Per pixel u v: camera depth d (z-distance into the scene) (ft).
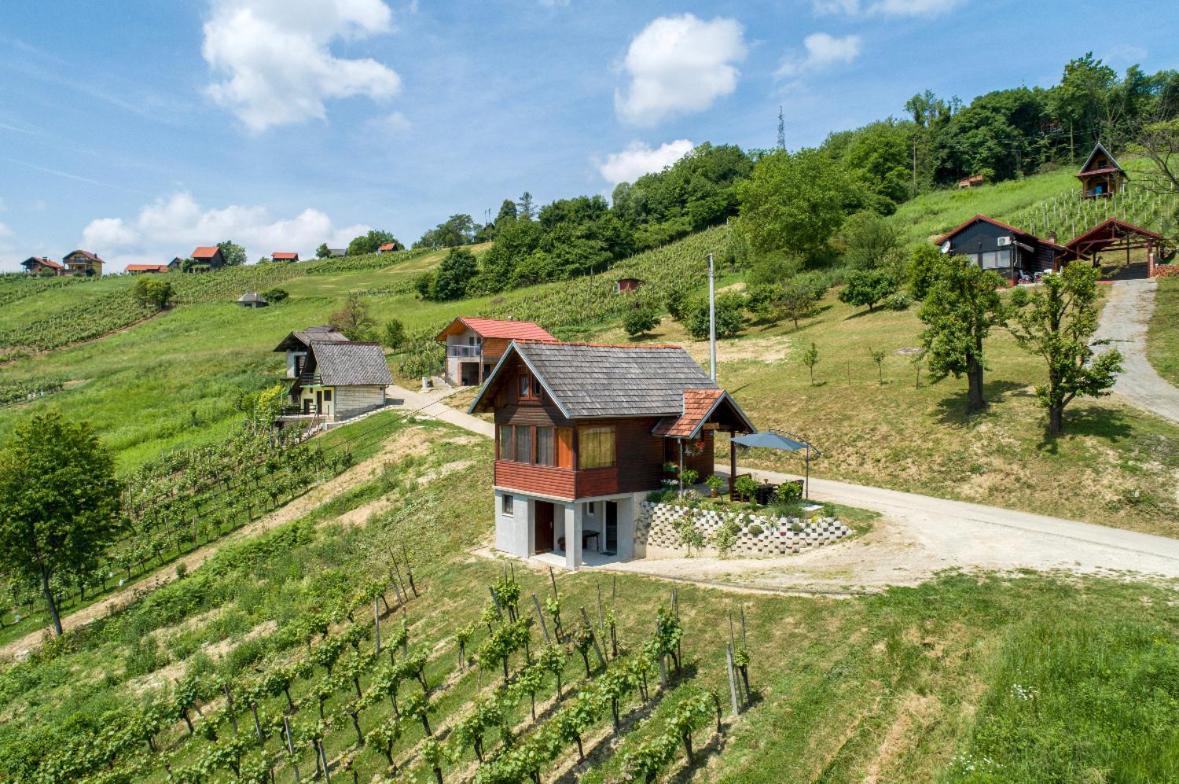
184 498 154.40
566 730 45.65
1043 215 234.17
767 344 184.44
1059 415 91.04
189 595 105.81
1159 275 158.92
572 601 70.90
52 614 109.91
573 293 328.29
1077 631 48.01
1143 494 76.89
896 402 117.08
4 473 111.45
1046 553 65.31
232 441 180.96
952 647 49.42
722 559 77.97
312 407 208.95
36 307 433.48
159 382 261.03
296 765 56.34
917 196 372.17
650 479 89.56
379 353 210.79
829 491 94.79
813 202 268.00
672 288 276.21
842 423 116.37
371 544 109.91
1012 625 50.21
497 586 70.33
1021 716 41.75
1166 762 36.91
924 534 73.82
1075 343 87.51
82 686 85.51
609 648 59.57
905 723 43.73
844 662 49.80
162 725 69.51
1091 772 37.29
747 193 282.56
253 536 129.08
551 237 426.92
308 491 144.66
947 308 103.91
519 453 92.07
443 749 50.57
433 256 544.62
